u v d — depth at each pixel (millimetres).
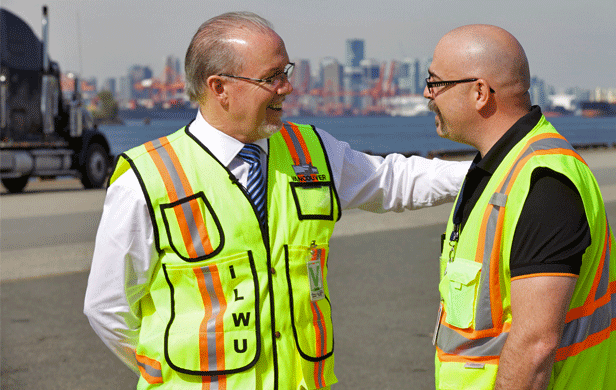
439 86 1729
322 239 1949
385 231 9109
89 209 12141
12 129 15359
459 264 1682
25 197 14766
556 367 1591
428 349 4551
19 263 7418
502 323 1626
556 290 1483
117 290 1872
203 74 1863
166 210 1819
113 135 116812
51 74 16172
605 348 1624
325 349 1925
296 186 1937
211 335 1802
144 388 1864
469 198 1737
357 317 5238
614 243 1694
